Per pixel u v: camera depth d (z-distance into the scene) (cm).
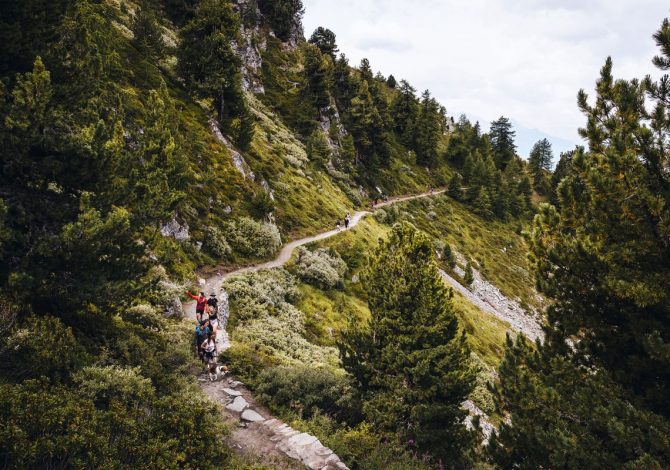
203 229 3438
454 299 5553
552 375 966
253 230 3969
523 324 7025
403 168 10325
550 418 900
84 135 1052
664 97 842
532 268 1028
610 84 890
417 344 1545
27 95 964
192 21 5031
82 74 1161
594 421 826
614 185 844
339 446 1123
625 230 862
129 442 716
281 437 1089
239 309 2716
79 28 1170
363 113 8844
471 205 10369
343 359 1596
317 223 5419
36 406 637
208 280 2953
